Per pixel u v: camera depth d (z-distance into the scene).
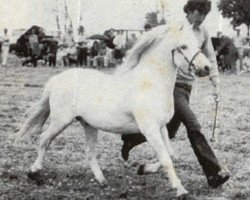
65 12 32.47
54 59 31.45
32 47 30.91
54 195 7.45
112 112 7.57
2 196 7.36
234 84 24.22
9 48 34.81
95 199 7.35
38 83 21.70
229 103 17.84
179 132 12.56
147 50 7.58
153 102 7.29
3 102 16.44
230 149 10.98
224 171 7.70
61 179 8.32
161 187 8.02
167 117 7.43
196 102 17.89
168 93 7.41
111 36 32.03
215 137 12.16
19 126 12.74
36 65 31.44
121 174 8.74
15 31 34.44
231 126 13.70
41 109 8.30
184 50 7.27
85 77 7.93
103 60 31.92
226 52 30.77
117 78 7.73
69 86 7.91
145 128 7.27
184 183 8.31
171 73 7.41
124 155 8.70
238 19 30.53
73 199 7.31
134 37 30.05
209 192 7.85
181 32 7.32
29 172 8.14
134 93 7.40
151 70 7.44
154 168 8.25
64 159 9.66
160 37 7.44
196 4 8.02
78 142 11.14
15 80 22.72
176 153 10.47
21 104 16.19
